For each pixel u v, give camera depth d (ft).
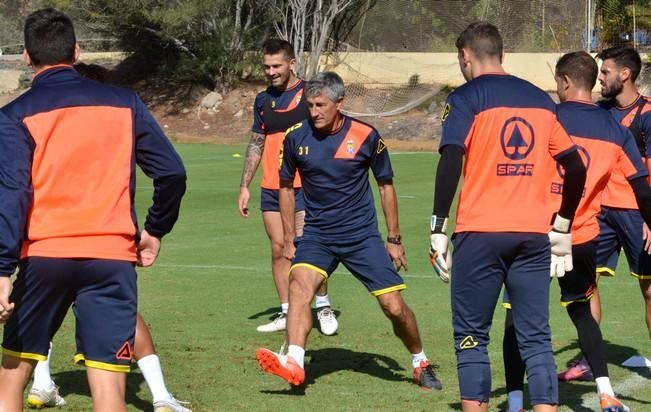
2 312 29.60
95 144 31.27
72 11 269.64
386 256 47.14
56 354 53.31
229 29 270.26
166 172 32.04
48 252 30.66
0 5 325.01
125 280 31.32
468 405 36.19
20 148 30.48
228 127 261.24
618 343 56.24
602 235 49.57
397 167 169.68
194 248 90.63
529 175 35.86
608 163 42.63
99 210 31.09
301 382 44.42
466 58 37.63
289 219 49.78
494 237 35.60
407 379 48.57
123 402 31.37
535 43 222.07
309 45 264.11
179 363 51.31
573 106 43.42
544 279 36.40
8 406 31.22
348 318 63.31
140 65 298.35
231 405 43.60
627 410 41.37
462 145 35.40
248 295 70.18
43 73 32.09
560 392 46.62
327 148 46.96
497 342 55.93
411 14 245.45
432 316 62.80
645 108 48.83
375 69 249.75
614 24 226.58
